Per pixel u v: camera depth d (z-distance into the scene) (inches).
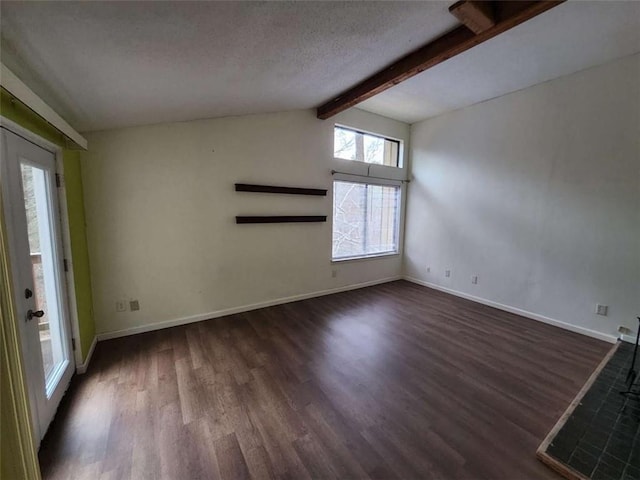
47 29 47.3
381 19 73.5
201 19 55.0
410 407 75.4
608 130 111.6
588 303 120.2
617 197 111.0
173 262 123.9
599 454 60.7
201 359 98.6
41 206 75.7
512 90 138.0
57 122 69.4
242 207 138.1
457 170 167.5
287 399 78.2
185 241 125.6
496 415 72.6
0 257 39.4
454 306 153.1
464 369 93.4
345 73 108.3
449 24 83.8
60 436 65.2
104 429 67.4
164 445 63.0
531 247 136.9
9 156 58.2
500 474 56.8
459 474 56.6
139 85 77.8
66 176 87.7
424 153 186.5
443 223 177.0
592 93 114.7
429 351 104.8
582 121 118.0
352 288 183.2
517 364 96.7
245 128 135.7
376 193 188.7
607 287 115.0
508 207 144.9
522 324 130.6
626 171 108.3
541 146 131.2
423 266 191.8
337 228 174.1
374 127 178.2
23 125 61.6
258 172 140.9
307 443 63.7
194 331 120.6
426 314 141.4
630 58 104.8
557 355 102.8
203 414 72.4
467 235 164.4
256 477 55.7
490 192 152.2
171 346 107.6
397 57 102.1
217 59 73.8
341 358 99.5
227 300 138.5
